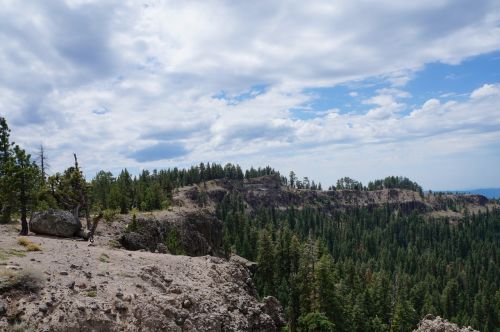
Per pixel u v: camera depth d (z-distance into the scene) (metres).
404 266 191.00
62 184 61.25
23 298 21.64
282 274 114.94
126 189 128.38
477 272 194.75
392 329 88.81
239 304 33.88
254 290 44.84
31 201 54.94
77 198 61.91
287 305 89.50
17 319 20.19
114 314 23.38
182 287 30.47
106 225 71.44
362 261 192.50
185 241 89.69
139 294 26.06
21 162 51.91
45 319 20.70
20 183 50.03
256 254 131.50
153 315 24.20
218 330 27.44
